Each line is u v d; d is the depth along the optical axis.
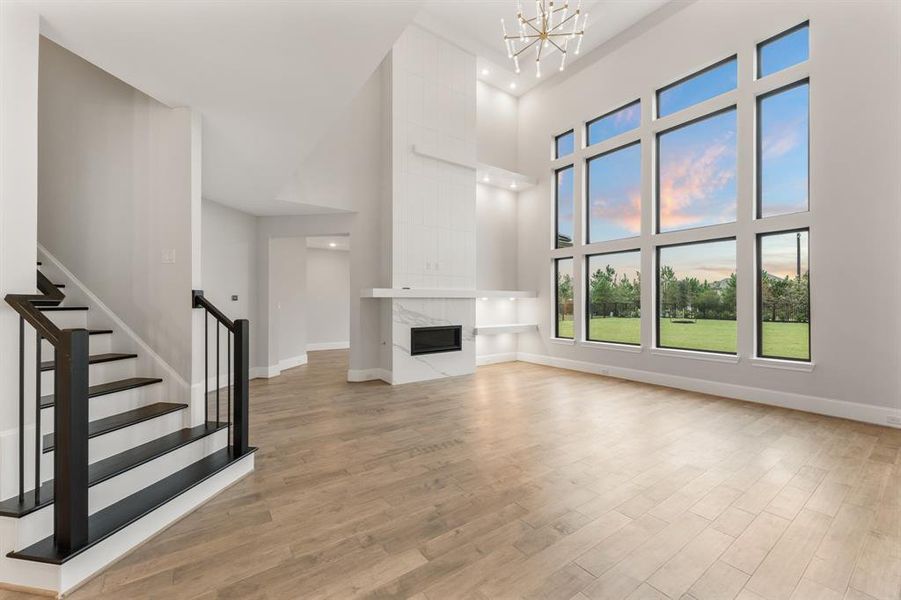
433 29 6.28
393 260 5.89
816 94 4.23
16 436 1.75
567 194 7.51
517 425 3.88
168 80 2.51
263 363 6.29
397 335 5.86
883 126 3.81
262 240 6.31
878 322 3.85
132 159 2.84
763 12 4.69
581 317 7.01
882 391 3.83
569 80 7.21
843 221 4.05
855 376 3.98
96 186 2.85
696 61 5.37
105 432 2.15
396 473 2.76
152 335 2.78
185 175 2.78
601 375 6.56
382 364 6.11
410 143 6.10
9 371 1.72
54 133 2.88
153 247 2.79
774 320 4.72
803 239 4.47
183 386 2.73
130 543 1.84
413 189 6.12
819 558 1.82
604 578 1.68
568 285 7.46
